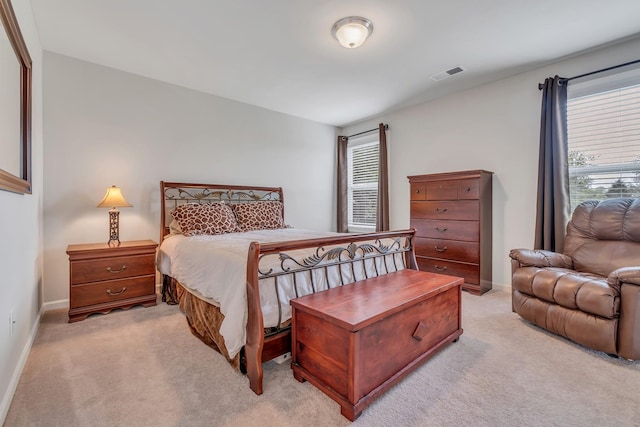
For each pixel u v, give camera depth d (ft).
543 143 9.78
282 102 13.65
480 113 11.76
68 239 9.62
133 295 9.46
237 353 5.57
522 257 8.20
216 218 11.00
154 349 6.80
